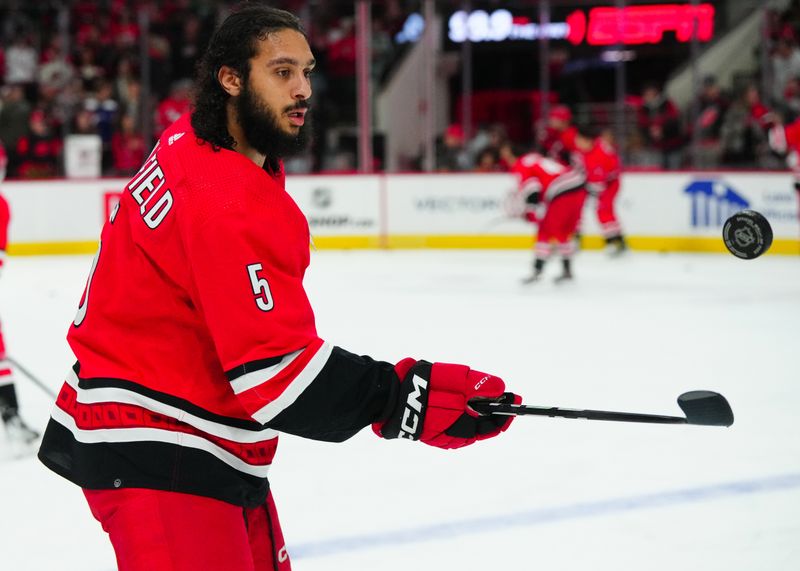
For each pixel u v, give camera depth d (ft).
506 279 58.34
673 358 36.47
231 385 9.03
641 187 70.69
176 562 9.19
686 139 74.13
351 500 21.72
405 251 72.38
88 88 77.97
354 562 18.17
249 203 9.02
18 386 33.37
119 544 9.37
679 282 56.34
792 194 65.62
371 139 78.18
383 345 39.32
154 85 77.10
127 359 9.48
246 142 9.59
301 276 9.55
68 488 23.07
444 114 81.71
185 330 9.46
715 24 79.41
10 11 81.61
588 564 17.95
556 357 36.81
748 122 71.82
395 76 81.05
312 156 77.05
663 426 27.02
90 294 9.80
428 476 23.29
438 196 73.00
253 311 8.87
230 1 83.41
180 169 9.26
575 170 54.85
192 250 8.98
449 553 18.56
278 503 21.62
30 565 18.48
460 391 9.37
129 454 9.34
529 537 19.31
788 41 75.61
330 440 9.48
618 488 22.13
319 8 82.38
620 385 32.24
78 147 71.51
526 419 27.96
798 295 51.01
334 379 8.98
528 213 55.06
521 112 81.00
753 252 10.13
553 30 79.82
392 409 9.36
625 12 79.15
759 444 25.29
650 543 18.93
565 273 55.93
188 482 9.35
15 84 79.41
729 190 68.03
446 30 80.38
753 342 39.29
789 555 18.24
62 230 70.28
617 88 78.54
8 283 58.08
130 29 80.84
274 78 9.31
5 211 26.84
